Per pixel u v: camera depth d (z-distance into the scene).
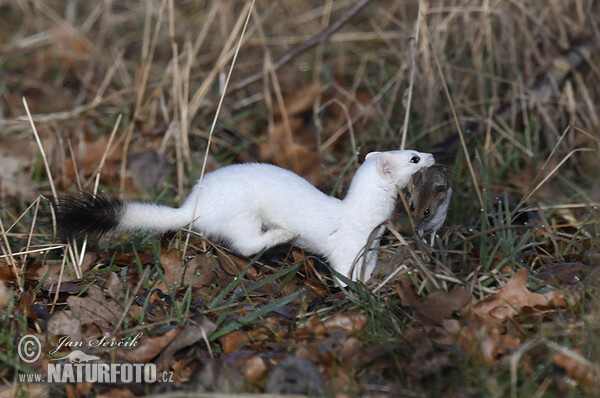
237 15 17.38
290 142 13.28
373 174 8.80
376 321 7.86
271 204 8.88
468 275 8.48
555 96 13.27
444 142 12.56
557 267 8.78
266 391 6.93
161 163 12.57
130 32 17.59
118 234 9.39
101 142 12.86
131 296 8.00
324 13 16.47
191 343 7.55
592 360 7.03
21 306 8.30
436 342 7.40
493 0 13.44
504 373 7.00
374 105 13.95
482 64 13.77
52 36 16.88
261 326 7.98
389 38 15.59
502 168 12.32
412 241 9.12
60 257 9.74
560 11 13.70
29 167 12.66
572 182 12.38
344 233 8.83
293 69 16.08
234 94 15.20
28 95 15.55
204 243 9.43
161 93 13.17
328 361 7.22
